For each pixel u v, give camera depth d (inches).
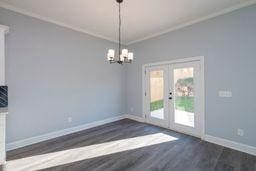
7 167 98.7
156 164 102.0
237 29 120.4
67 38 160.4
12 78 124.8
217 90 132.7
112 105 207.0
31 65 135.4
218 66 131.6
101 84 193.6
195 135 150.9
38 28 139.5
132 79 215.3
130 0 114.0
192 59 149.4
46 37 144.6
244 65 117.5
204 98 141.1
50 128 148.4
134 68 211.9
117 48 210.7
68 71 161.6
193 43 148.6
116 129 173.8
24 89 131.6
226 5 120.6
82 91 174.1
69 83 162.7
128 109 222.8
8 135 123.3
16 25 126.6
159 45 179.9
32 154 116.2
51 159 108.9
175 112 168.7
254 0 111.6
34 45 137.2
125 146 129.3
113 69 207.3
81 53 172.6
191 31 150.1
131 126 184.5
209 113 138.1
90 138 147.7
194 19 144.8
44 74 143.8
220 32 129.9
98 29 172.1
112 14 136.9
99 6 123.3
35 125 138.5
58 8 126.5
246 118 117.1
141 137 149.0
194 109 151.2
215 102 134.1
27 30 132.7
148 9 127.1
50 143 136.4
